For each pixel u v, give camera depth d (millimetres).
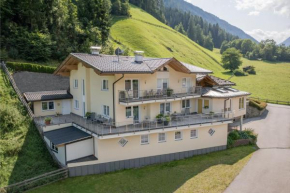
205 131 27797
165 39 107438
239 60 97312
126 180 21469
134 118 26031
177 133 26375
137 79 25719
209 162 25250
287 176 21625
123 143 23531
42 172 22109
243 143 30688
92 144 24016
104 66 23312
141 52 27953
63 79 38969
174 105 29203
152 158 25016
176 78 29516
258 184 20312
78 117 30422
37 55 42188
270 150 28641
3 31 42094
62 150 23078
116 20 102562
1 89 31984
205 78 33844
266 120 42625
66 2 54250
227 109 32156
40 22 46938
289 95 67938
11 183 20219
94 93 27859
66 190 19766
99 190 19781
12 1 43594
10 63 37062
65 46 47312
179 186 20312
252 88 75062
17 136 25594
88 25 56312
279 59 144875
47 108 32875
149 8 159250
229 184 20422
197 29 175500
